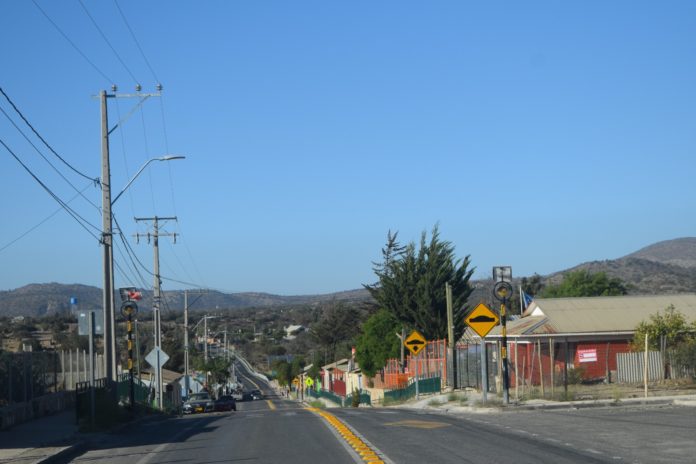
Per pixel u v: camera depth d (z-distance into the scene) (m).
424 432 18.66
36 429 22.31
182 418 32.97
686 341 35.84
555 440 16.16
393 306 58.53
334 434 18.69
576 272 71.50
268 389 127.44
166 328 108.31
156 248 45.53
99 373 36.56
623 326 40.78
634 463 12.59
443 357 42.50
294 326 183.00
